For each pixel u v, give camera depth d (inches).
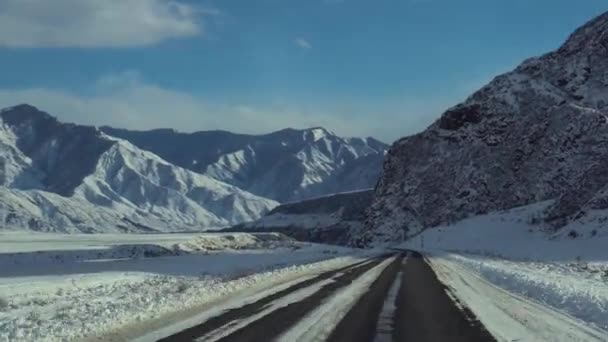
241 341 474.3
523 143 6486.2
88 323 540.1
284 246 4350.4
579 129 6215.6
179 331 515.2
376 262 1830.7
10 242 3838.6
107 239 4490.7
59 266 1744.6
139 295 809.5
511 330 545.0
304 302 729.0
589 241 3058.6
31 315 604.4
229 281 1031.0
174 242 3991.1
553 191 5866.1
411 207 6697.8
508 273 1254.9
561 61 7731.3
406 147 7534.5
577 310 688.4
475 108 7194.9
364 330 535.2
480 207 6176.2
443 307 700.0
